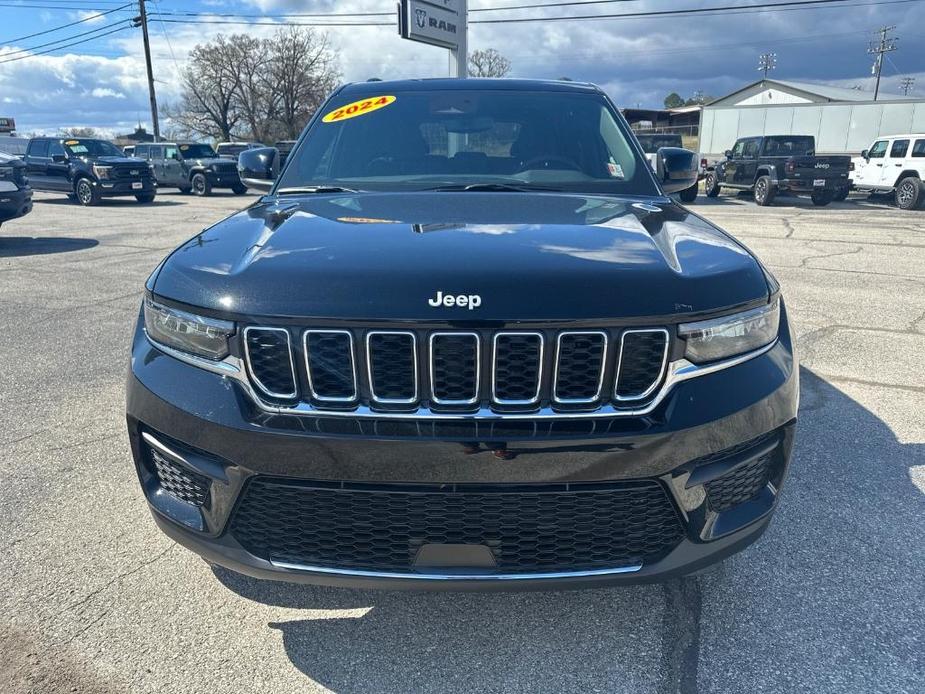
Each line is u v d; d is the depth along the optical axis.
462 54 17.48
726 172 19.69
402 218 2.25
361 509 1.77
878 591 2.37
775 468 2.04
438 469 1.71
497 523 1.76
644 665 2.06
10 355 4.99
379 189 2.86
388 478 1.72
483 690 1.98
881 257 9.19
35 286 7.41
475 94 3.35
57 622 2.24
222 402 1.81
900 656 2.08
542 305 1.70
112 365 4.77
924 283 7.44
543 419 1.72
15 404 4.06
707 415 1.79
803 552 2.59
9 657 2.08
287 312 1.73
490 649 2.13
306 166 3.07
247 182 3.39
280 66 63.19
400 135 3.14
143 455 2.05
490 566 1.79
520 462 1.71
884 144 17.59
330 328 1.72
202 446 1.84
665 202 2.73
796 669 2.04
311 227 2.16
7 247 10.32
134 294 7.03
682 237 2.14
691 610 2.29
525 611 2.30
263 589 2.41
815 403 4.03
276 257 1.91
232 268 1.92
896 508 2.89
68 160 18.22
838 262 8.79
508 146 3.07
